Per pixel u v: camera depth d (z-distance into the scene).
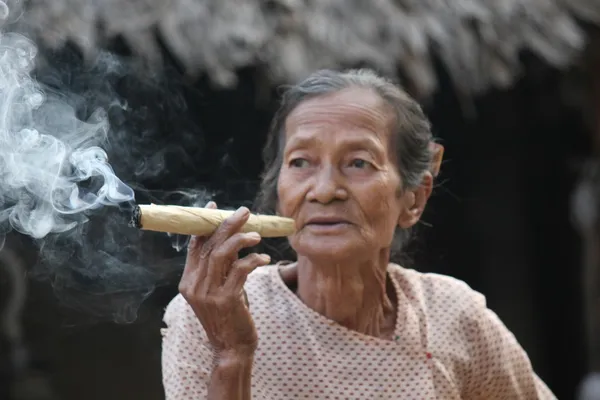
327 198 2.36
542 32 5.30
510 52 5.12
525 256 7.44
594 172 7.39
